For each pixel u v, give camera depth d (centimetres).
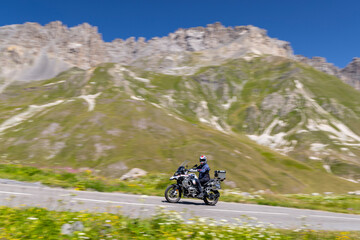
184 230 732
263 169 7575
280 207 1392
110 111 9994
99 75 17850
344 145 14300
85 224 684
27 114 10362
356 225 1098
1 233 615
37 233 632
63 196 1077
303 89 19850
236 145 8950
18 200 938
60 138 8006
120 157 6981
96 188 1375
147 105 11144
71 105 10469
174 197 1245
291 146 14525
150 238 662
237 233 748
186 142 8275
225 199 1448
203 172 1289
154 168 6512
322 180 8169
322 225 1032
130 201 1105
